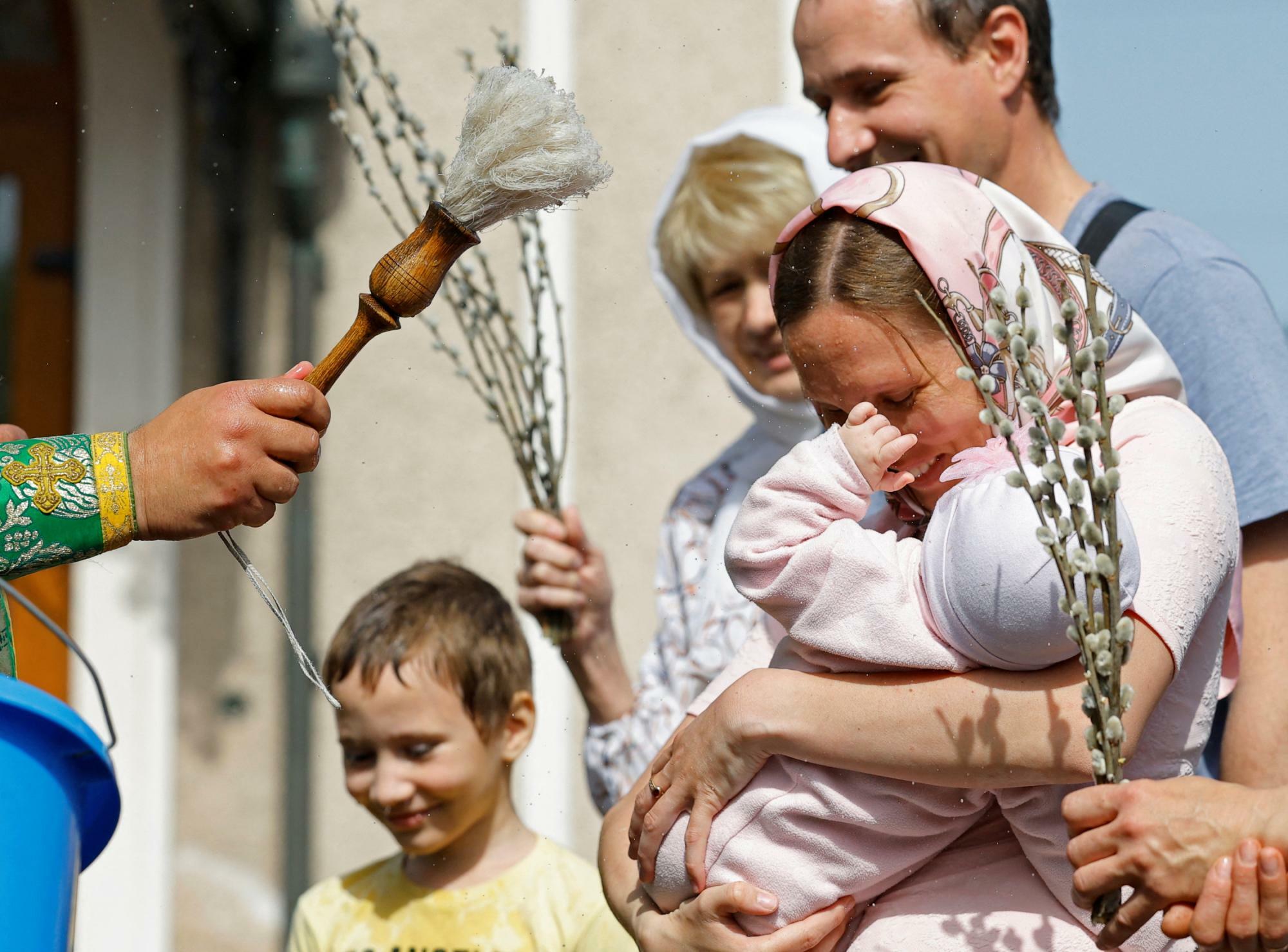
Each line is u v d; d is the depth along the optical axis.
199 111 4.87
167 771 4.69
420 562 3.22
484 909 2.85
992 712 1.80
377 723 2.86
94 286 4.86
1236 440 2.25
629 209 4.71
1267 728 2.14
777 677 1.94
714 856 1.97
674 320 4.68
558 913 2.82
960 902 1.93
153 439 1.96
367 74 4.70
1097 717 1.68
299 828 4.62
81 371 4.85
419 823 2.86
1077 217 2.52
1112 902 1.76
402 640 2.88
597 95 4.75
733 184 3.26
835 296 1.97
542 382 3.16
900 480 2.00
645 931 2.04
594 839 4.48
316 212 4.74
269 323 4.83
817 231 2.04
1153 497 1.85
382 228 4.74
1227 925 1.65
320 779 4.68
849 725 1.87
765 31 4.74
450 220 1.93
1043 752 1.77
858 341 1.96
